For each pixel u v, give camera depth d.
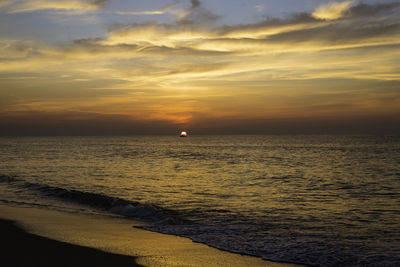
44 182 25.64
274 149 92.19
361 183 25.66
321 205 16.41
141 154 68.56
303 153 71.38
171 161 49.91
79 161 47.88
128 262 7.16
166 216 13.32
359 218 13.38
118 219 12.95
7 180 24.55
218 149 95.31
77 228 10.62
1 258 7.24
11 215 12.39
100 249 8.14
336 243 9.39
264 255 8.07
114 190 21.61
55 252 7.77
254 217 13.55
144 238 9.57
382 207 15.90
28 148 95.25
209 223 12.38
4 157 55.69
